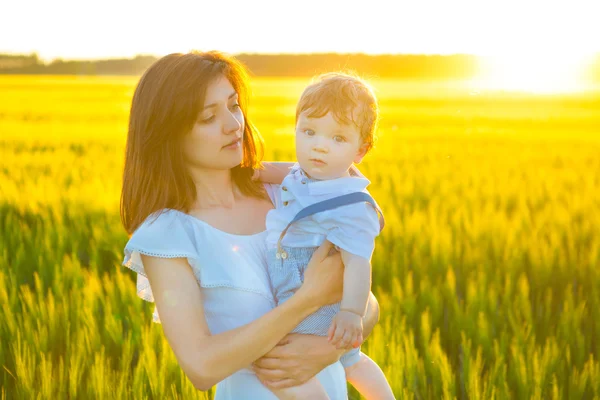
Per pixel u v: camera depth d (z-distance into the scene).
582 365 4.04
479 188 9.15
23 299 4.88
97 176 10.22
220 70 2.11
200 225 2.12
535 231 6.31
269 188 2.43
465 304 5.10
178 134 2.07
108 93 47.22
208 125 2.08
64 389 3.54
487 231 6.61
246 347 1.92
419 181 9.84
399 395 3.36
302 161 2.18
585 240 6.47
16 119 23.88
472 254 5.79
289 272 2.13
